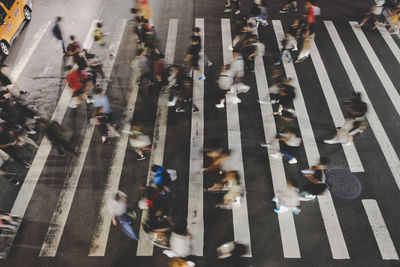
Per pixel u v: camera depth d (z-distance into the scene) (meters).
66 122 10.09
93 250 7.19
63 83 11.44
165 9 15.23
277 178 8.55
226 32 13.88
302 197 8.02
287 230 7.48
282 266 6.93
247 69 11.88
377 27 14.26
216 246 7.23
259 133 9.72
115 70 11.96
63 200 8.14
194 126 9.94
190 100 10.64
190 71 11.45
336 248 7.20
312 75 11.79
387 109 10.50
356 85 11.38
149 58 12.41
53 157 9.12
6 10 12.54
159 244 7.23
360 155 9.08
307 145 9.35
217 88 11.22
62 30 13.84
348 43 13.37
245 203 8.00
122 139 9.56
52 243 7.34
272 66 12.19
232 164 8.87
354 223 7.61
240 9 15.35
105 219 7.73
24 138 9.06
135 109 10.51
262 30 14.02
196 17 14.71
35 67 12.07
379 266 6.93
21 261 7.06
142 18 11.79
